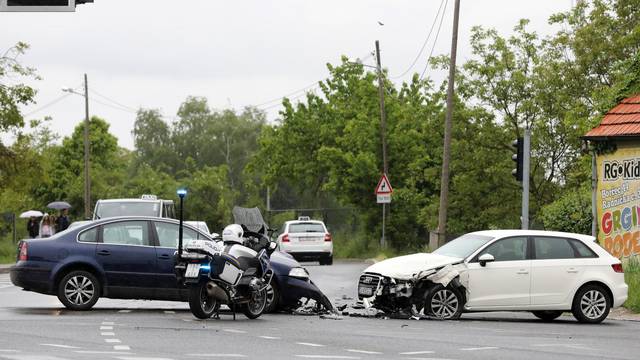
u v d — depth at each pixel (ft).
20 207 277.64
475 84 161.79
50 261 76.48
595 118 114.62
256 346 55.26
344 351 53.57
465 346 57.36
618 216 109.29
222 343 56.39
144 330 63.00
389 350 54.49
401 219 195.31
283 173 243.40
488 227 162.71
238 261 71.05
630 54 146.20
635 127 107.24
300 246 164.66
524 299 76.79
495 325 73.26
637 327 74.43
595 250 79.36
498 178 160.97
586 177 152.25
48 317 71.82
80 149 352.49
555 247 78.48
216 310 72.13
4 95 176.24
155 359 47.67
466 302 75.92
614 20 149.07
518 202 161.89
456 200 165.07
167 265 77.87
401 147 198.08
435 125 165.99
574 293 77.66
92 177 310.65
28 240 77.05
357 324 70.59
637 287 90.48
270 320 72.54
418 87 233.55
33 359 46.62
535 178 164.96
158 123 410.11
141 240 78.18
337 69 236.63
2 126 178.29
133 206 114.83
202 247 69.62
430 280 75.10
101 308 81.41
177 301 83.92
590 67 151.23
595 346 59.26
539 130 158.30
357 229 215.51
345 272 138.41
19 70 176.86
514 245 77.77
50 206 193.06
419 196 193.98
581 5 152.46
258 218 74.02
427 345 57.41
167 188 312.50
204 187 313.32
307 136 237.45
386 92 219.41
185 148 406.00
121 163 397.19
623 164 108.99
